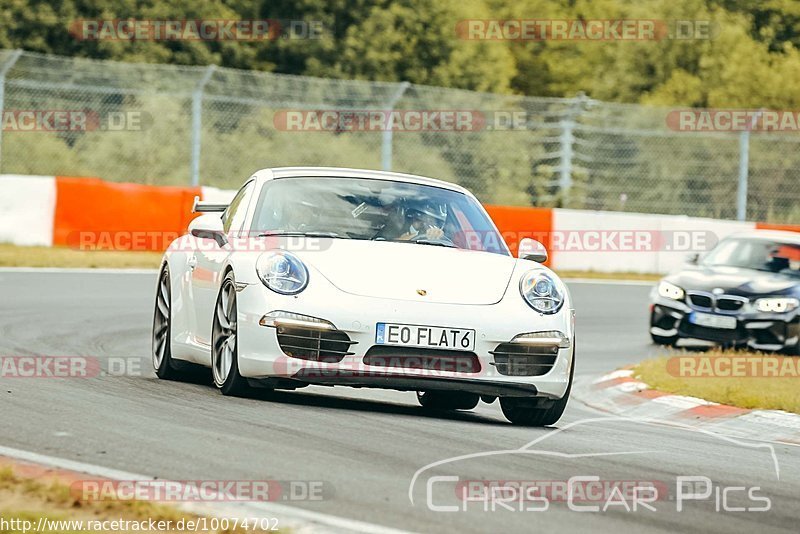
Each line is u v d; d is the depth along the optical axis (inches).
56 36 3681.1
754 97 4303.6
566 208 3149.6
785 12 4869.6
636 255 2785.4
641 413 1091.3
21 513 506.3
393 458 669.3
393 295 839.7
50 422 731.4
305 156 3238.2
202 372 1032.8
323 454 666.8
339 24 4035.4
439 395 1018.1
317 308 826.8
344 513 537.0
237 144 3189.0
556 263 2709.2
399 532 508.7
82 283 1908.2
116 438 685.3
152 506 523.5
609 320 1936.5
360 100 2940.5
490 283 874.8
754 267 1733.5
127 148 3134.8
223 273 900.6
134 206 2431.1
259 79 3117.6
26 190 2359.7
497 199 3388.3
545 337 853.8
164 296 1052.5
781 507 620.7
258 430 732.0
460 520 537.6
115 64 2751.0
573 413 1045.8
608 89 4579.2
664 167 3563.0
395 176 1001.5
